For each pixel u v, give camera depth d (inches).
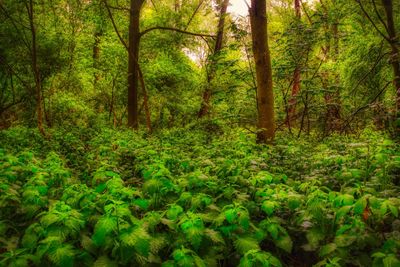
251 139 444.8
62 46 663.8
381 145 252.7
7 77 634.2
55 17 658.2
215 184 200.7
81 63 787.4
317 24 559.5
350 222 160.1
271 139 439.2
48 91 743.7
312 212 155.3
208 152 343.6
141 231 121.0
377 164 232.8
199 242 133.3
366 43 570.6
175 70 918.4
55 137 475.8
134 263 129.5
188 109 930.7
